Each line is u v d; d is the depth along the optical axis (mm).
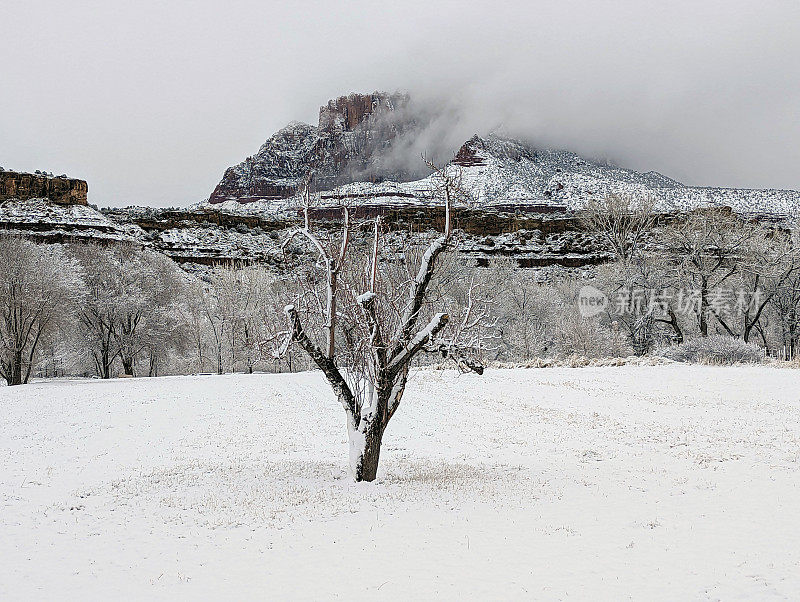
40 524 12023
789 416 21203
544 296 71750
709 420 21328
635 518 10844
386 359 14562
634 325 58500
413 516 11406
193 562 9453
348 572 8773
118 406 31297
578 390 29781
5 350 48312
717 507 11289
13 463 19344
